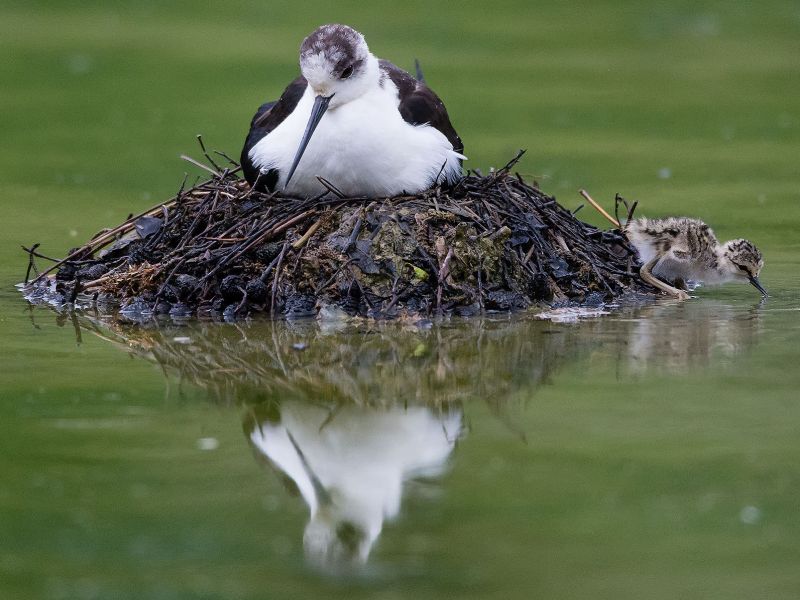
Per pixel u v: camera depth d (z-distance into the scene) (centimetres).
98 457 1002
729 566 847
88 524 902
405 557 862
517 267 1368
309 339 1270
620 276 1455
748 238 1728
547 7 3297
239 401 1121
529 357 1220
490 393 1137
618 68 2761
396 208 1352
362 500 937
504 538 879
